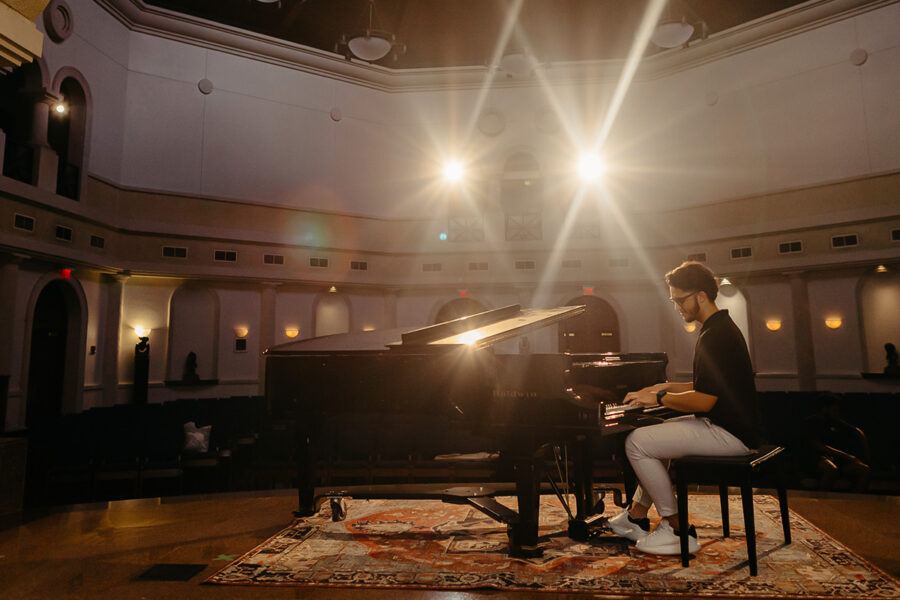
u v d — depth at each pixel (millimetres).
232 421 8258
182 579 2436
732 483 2426
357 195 13844
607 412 2516
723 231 12219
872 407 6762
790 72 11586
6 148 8953
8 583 2395
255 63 12938
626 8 11883
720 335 2576
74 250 9977
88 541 2986
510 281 13680
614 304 13398
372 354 2945
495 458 5848
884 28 10594
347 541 2938
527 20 12414
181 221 11961
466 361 2693
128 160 11461
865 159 10680
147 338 11477
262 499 3891
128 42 11609
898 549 2715
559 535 3008
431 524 3264
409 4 11836
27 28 3002
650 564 2527
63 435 6277
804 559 2555
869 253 10547
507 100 14047
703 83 12648
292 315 13266
